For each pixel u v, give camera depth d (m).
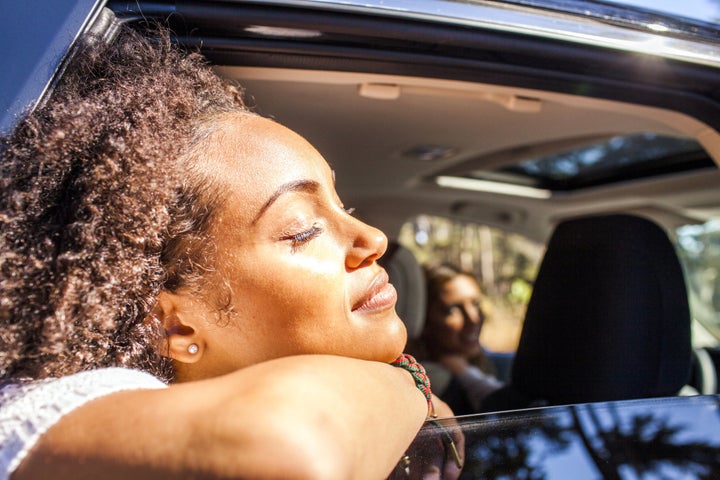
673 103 1.45
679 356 1.65
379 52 1.26
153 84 1.06
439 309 2.56
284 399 0.71
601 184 3.15
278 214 1.00
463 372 2.46
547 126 2.07
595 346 1.68
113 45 1.09
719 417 1.12
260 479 0.66
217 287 1.00
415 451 0.95
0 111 0.96
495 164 2.71
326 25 1.17
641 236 1.69
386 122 2.01
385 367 0.98
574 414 1.07
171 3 1.12
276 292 0.99
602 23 1.28
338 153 2.37
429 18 1.20
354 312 1.05
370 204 3.18
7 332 0.87
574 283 1.76
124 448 0.69
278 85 1.59
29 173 0.94
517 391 1.94
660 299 1.66
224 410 0.70
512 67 1.33
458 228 9.06
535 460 0.99
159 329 1.01
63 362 0.90
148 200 0.95
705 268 4.23
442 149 2.42
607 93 1.42
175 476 0.67
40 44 0.99
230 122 1.07
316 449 0.68
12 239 0.90
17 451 0.75
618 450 1.03
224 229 1.00
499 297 9.00
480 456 0.98
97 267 0.91
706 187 2.87
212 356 1.03
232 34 1.19
